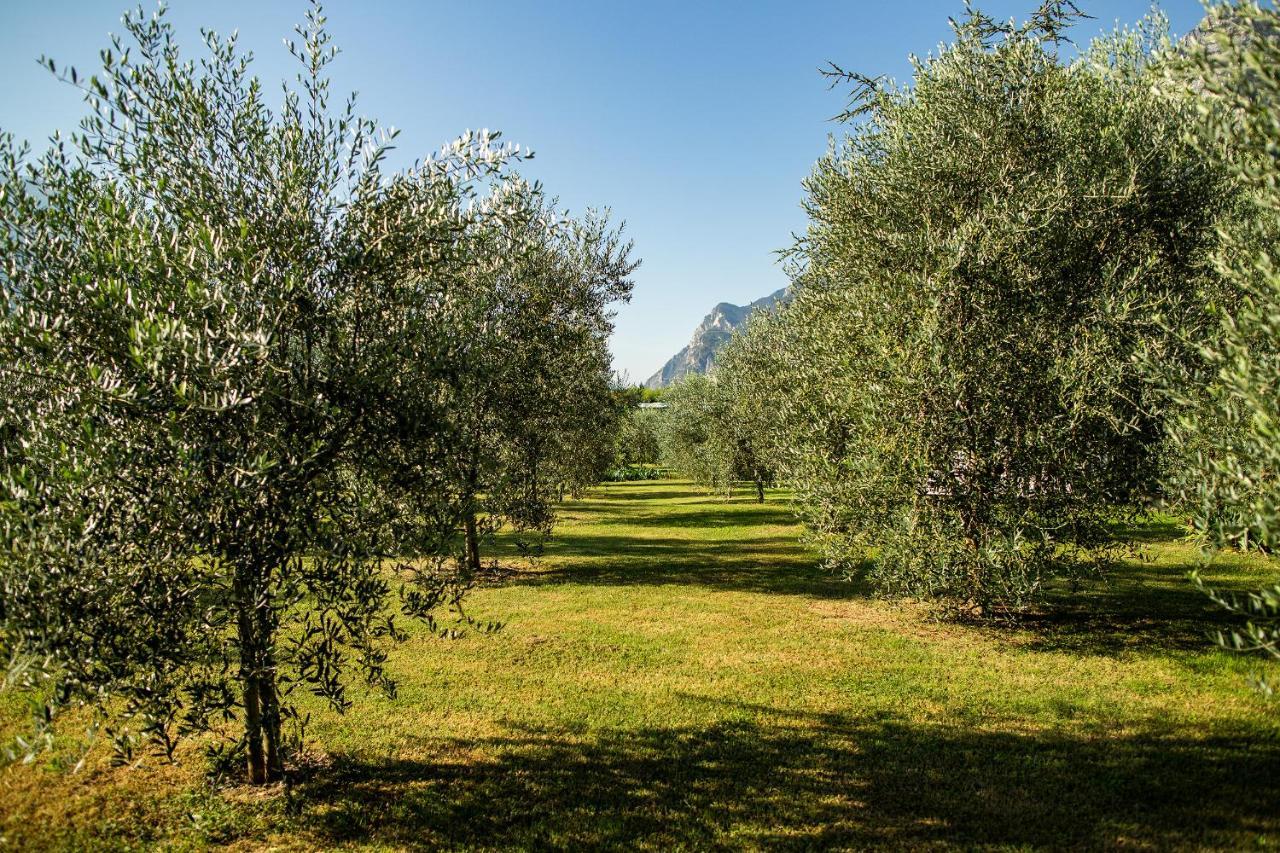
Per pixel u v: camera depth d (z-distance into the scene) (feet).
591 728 23.07
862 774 19.57
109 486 14.29
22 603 13.00
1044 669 27.25
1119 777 18.69
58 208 15.92
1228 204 29.22
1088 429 28.30
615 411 62.39
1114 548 30.96
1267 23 13.01
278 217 17.62
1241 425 16.60
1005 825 16.74
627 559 58.70
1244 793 17.56
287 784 19.20
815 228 37.11
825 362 34.71
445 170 19.03
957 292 28.89
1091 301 28.53
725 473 111.75
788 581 47.98
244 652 16.70
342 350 17.34
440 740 22.24
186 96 17.22
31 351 14.46
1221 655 27.76
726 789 18.97
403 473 17.98
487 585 47.34
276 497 15.96
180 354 14.30
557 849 16.34
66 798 18.51
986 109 30.76
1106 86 34.19
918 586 30.42
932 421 28.96
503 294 44.09
